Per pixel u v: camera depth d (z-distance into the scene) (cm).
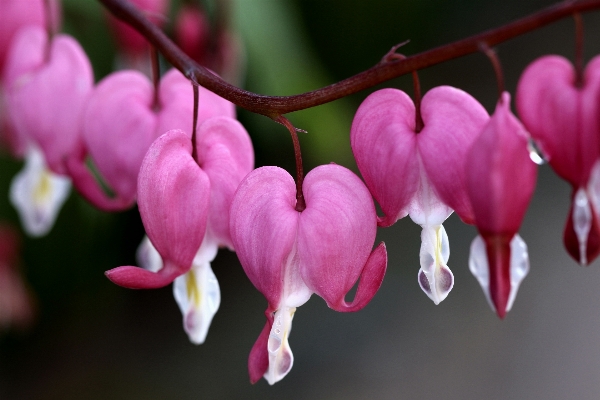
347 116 64
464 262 74
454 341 69
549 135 29
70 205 61
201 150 31
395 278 74
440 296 30
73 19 55
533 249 75
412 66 29
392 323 71
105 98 33
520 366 67
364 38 77
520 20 28
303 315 71
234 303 71
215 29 44
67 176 34
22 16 39
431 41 89
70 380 66
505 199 28
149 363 68
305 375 67
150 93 33
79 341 68
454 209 30
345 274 29
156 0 43
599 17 98
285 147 64
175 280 31
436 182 29
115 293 69
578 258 29
